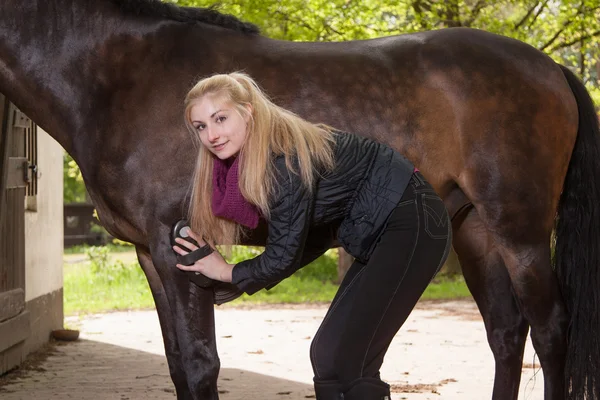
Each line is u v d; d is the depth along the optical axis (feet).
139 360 18.99
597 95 37.19
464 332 23.76
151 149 10.41
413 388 15.11
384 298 8.53
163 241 10.33
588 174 11.58
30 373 17.26
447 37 11.57
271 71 10.91
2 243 17.04
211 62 10.82
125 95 10.62
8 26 10.96
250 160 8.26
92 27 10.88
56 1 10.95
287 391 15.14
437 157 11.17
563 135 11.43
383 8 36.65
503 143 11.10
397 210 8.66
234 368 17.75
